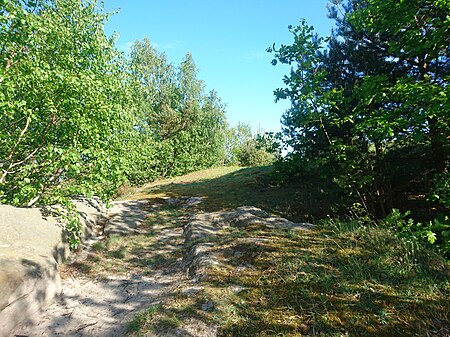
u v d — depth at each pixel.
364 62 6.00
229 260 3.74
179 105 23.81
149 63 23.03
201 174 15.70
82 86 4.59
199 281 3.40
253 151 20.83
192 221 5.84
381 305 2.44
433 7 4.21
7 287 2.84
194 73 26.34
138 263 4.59
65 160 4.47
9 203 5.14
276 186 9.45
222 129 27.78
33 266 3.38
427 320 2.21
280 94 5.27
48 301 3.45
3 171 4.70
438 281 2.67
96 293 3.73
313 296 2.70
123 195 11.51
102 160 4.73
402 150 5.79
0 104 3.86
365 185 5.57
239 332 2.41
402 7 4.23
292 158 8.06
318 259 3.33
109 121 5.17
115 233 5.80
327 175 6.45
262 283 3.07
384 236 3.60
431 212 5.30
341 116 5.58
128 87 6.12
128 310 3.24
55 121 4.87
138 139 7.30
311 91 5.04
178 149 18.56
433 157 5.17
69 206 4.66
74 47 5.42
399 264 2.97
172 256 4.70
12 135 4.87
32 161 5.12
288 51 5.09
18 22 4.34
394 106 5.51
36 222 4.47
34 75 4.20
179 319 2.71
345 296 2.62
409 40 4.47
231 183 11.17
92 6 5.91
